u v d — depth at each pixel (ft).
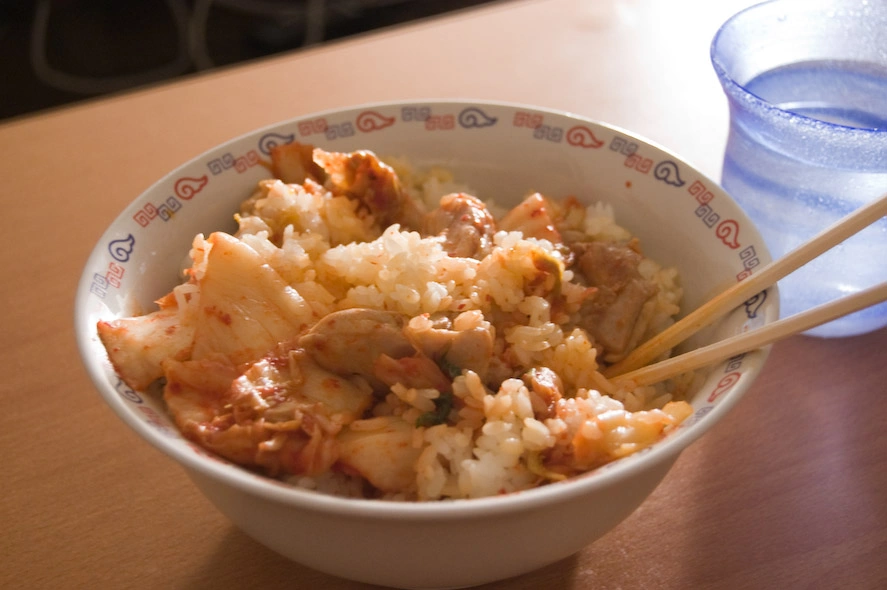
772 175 1.06
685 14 1.81
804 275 1.07
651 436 0.84
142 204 1.02
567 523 0.79
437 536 0.77
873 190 1.01
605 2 1.86
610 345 1.03
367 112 1.17
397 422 0.91
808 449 1.01
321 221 1.09
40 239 1.30
